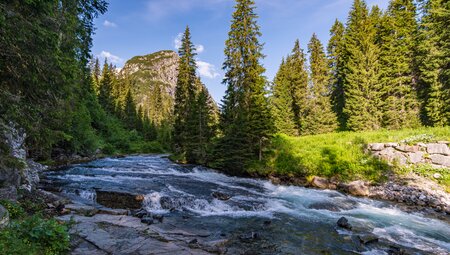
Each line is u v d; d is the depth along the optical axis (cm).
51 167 2306
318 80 4066
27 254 516
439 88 2678
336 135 2784
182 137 3481
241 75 2808
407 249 926
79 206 1091
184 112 3600
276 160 2425
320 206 1451
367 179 1912
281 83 4734
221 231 1023
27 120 745
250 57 2741
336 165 2081
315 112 3766
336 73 4275
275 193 1756
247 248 862
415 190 1669
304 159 2266
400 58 3247
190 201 1370
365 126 3222
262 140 2520
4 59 604
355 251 879
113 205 1305
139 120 7431
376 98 3262
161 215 1124
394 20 3456
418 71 3164
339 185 1934
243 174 2473
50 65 707
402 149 1962
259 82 2681
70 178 1759
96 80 7638
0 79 640
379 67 3428
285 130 4066
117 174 2027
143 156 4259
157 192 1432
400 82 3189
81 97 2094
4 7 538
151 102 12394
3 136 702
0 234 553
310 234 1024
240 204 1406
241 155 2434
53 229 641
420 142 1942
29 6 614
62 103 931
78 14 1223
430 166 1798
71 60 987
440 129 2111
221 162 2564
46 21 680
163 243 771
